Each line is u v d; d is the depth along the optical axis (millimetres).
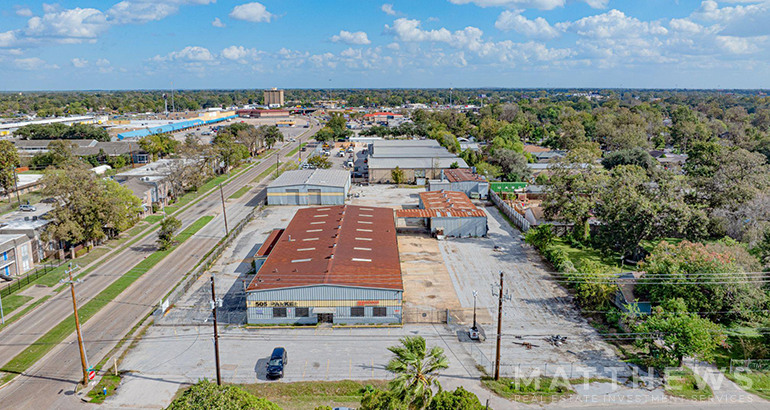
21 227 73000
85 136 185000
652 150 169125
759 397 41094
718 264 51812
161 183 106812
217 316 56219
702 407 39688
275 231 78875
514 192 115812
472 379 43750
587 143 159625
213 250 78375
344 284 53906
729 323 51625
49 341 50438
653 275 54406
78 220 74875
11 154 107375
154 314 56125
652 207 68125
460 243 81938
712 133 191125
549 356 47625
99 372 45031
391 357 47531
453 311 57125
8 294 61406
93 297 60812
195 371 45312
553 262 70688
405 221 95562
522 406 39875
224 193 120125
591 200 77438
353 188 125938
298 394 41625
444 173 126938
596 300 56531
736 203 77500
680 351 43062
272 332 52844
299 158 165125
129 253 77000
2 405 40312
